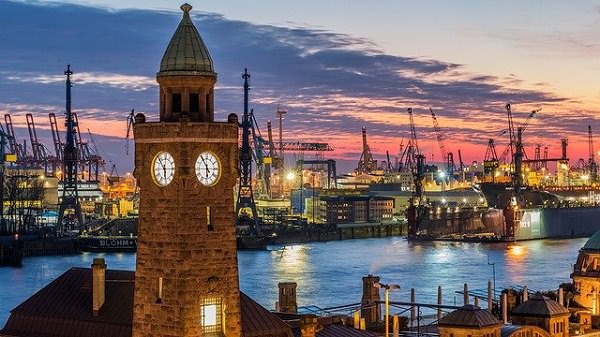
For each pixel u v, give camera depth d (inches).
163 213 3841.0
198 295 3833.7
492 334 6063.0
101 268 4635.8
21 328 4781.0
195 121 3865.7
